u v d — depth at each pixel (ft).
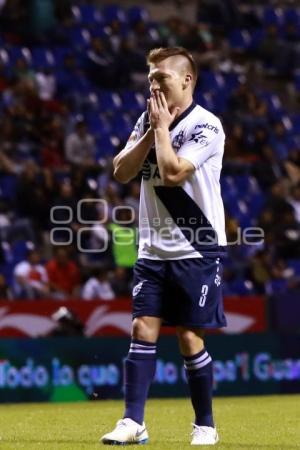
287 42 227.61
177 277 51.90
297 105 212.02
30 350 109.60
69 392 111.14
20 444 52.03
